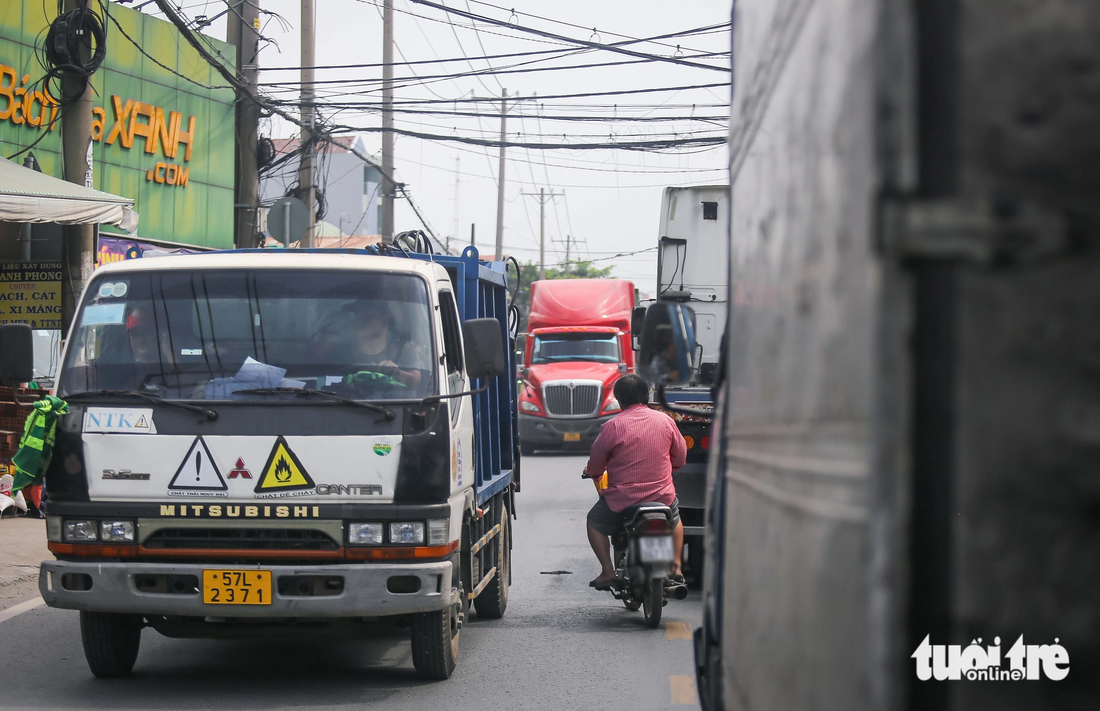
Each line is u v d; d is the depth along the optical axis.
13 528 24.64
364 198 131.88
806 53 3.93
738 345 5.98
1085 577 2.72
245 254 13.73
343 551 12.03
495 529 17.23
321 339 12.88
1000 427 2.74
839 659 3.25
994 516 2.75
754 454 5.21
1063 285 2.71
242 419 12.21
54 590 12.12
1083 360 2.70
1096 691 2.72
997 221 2.71
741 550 5.62
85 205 23.88
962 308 2.74
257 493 12.06
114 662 13.34
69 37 24.22
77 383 12.71
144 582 12.04
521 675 13.94
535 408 52.44
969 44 2.74
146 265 13.42
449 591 12.20
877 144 2.83
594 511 17.66
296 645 15.94
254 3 39.84
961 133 2.74
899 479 2.79
